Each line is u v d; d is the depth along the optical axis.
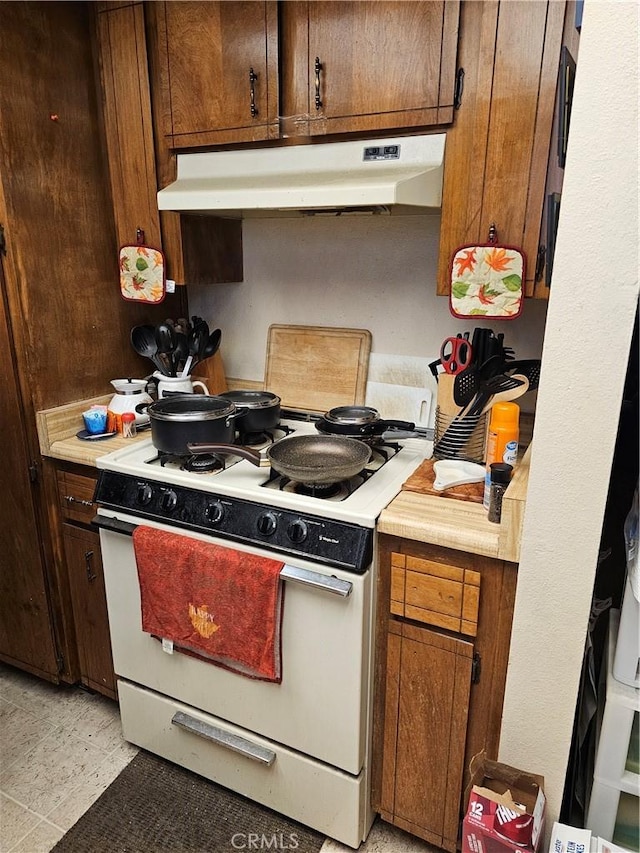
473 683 1.26
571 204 0.90
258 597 1.32
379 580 1.30
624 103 0.84
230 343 2.15
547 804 1.21
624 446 1.33
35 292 1.64
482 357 1.46
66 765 1.70
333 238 1.87
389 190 1.23
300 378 1.99
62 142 1.66
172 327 1.93
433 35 1.26
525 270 1.29
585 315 0.94
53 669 1.93
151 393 1.96
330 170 1.45
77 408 1.80
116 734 1.82
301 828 1.53
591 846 1.09
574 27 1.10
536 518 1.06
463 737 1.30
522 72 1.18
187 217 1.74
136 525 1.50
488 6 1.17
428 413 1.82
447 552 1.21
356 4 1.31
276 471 1.39
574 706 1.13
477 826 1.10
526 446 1.61
